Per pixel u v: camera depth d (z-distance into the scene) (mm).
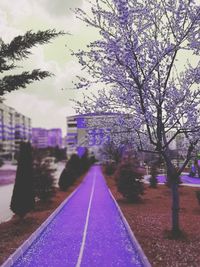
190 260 7398
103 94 9523
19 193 12750
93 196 24594
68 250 9109
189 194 21672
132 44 8156
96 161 114062
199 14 8242
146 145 11320
